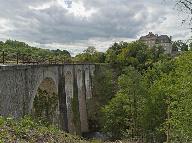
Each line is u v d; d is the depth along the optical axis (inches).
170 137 1289.4
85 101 2723.9
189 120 781.3
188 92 757.9
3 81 824.9
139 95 1829.5
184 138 925.2
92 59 4224.9
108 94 3068.4
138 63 3880.4
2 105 814.5
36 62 1374.3
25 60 1441.9
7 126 574.2
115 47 4434.1
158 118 1732.3
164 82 1581.0
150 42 6205.7
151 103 1726.1
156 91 1680.6
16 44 3427.7
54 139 639.1
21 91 991.0
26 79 1050.1
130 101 1852.9
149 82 1980.8
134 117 1854.1
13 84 909.8
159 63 2294.5
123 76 1950.1
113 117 1995.6
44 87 1536.7
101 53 4352.9
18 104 957.2
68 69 1977.1
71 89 2139.5
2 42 3198.8
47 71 1405.0
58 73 1662.2
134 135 1862.7
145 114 1760.6
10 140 493.0
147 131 1790.1
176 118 875.4
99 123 2620.6
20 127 608.1
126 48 4106.8
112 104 2015.3
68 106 2092.8
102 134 2356.1
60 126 1654.8
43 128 708.0
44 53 3671.3
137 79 1856.5
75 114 2142.0
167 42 5782.5
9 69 868.6
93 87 3110.2
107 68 3474.4
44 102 1526.8
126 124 1957.4
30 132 603.5
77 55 4490.7
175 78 1371.8
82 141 781.3
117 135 2031.3
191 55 807.1
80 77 2566.4
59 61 2226.9
